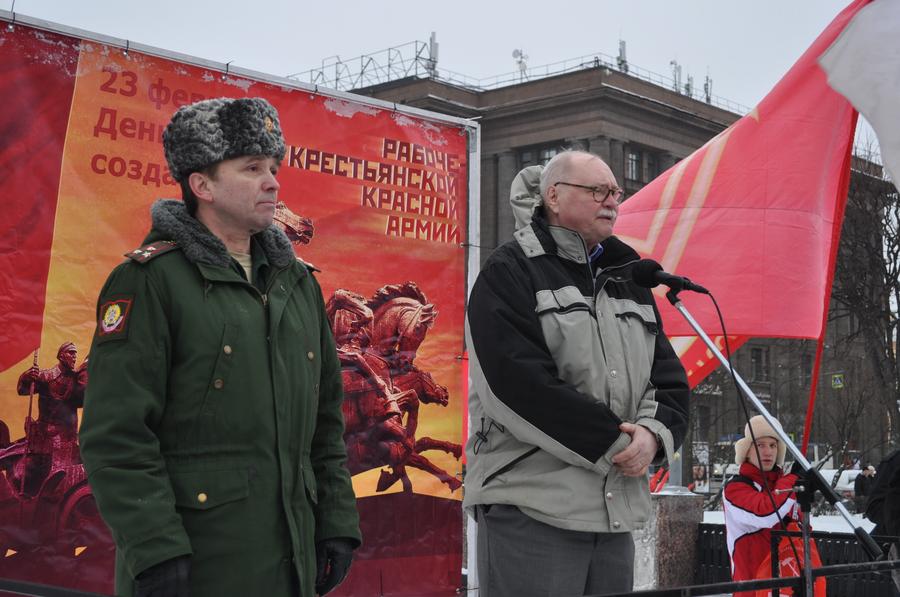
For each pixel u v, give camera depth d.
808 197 5.52
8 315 3.97
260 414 2.21
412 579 4.86
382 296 4.93
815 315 5.48
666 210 5.69
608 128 41.44
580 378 3.07
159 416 2.15
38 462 3.98
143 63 4.34
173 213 2.28
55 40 4.14
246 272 2.36
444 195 5.18
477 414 3.22
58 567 3.98
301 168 4.74
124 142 4.27
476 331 3.08
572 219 3.24
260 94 4.65
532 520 3.04
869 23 4.69
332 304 4.77
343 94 4.89
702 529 7.58
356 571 4.68
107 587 4.07
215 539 2.12
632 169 42.72
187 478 2.14
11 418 3.95
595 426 2.92
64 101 4.14
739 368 39.75
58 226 4.09
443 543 4.98
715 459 31.47
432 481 4.99
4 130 4.00
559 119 42.03
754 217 5.54
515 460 3.08
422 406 5.00
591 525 2.98
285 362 2.29
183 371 2.17
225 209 2.33
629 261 3.33
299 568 2.21
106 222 4.20
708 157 5.66
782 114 5.55
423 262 5.07
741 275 5.50
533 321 3.05
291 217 4.69
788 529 5.28
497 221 42.59
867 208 25.03
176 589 2.02
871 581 5.79
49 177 4.09
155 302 2.17
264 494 2.19
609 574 3.11
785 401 33.81
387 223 4.97
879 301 25.16
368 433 4.80
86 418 2.12
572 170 3.24
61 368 4.06
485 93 43.50
